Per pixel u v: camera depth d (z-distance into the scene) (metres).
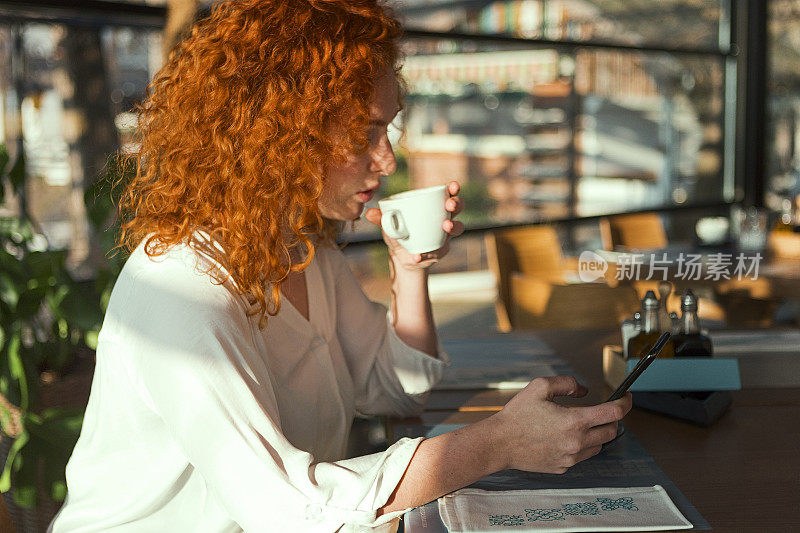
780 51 5.55
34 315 1.85
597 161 7.73
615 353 1.50
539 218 4.16
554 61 6.79
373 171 1.10
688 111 6.14
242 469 0.88
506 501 1.00
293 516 0.87
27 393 1.72
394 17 1.10
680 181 6.21
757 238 3.34
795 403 1.41
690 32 5.47
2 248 1.77
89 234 3.44
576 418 0.93
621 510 0.98
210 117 1.02
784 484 1.07
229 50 1.01
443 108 8.97
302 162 1.00
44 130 3.45
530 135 8.03
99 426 1.03
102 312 1.84
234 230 1.00
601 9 5.46
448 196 1.14
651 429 1.29
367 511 0.88
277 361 1.12
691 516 0.97
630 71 6.68
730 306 2.90
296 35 1.02
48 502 1.75
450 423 1.35
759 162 5.39
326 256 1.32
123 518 1.04
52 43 3.42
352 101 1.02
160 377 0.92
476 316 5.14
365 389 1.36
